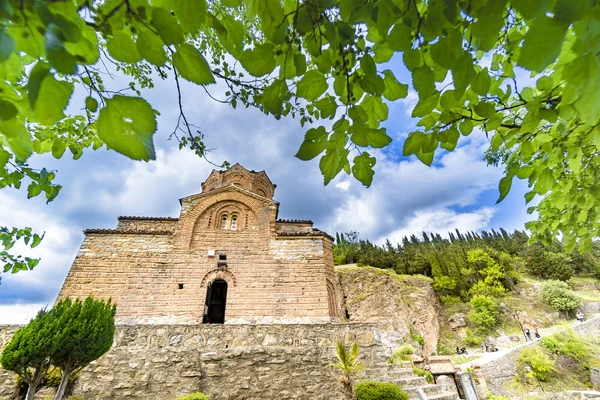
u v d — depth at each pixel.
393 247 72.25
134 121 0.90
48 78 0.84
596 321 34.38
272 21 1.24
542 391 24.83
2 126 1.08
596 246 56.31
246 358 10.15
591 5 0.86
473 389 13.55
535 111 1.85
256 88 2.14
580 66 0.98
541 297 45.75
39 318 8.24
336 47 1.32
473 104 1.82
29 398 7.20
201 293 13.74
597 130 1.89
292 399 9.62
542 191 3.36
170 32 1.00
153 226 17.48
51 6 0.82
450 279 52.50
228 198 16.97
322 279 14.41
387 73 1.49
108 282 13.43
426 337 35.75
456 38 1.19
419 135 1.85
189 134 2.81
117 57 1.04
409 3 1.17
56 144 2.46
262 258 14.98
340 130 1.59
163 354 9.96
